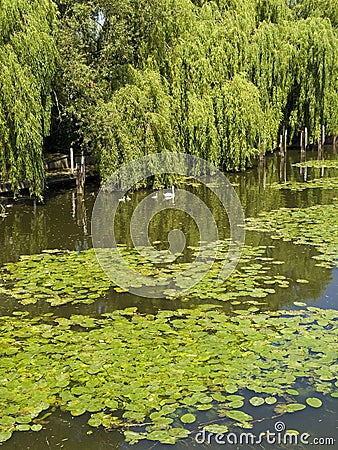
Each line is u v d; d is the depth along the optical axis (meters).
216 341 5.06
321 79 20.58
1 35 11.49
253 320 5.59
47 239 9.51
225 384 4.26
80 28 14.49
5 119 11.41
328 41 20.47
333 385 4.28
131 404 4.02
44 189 14.44
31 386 4.30
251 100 16.88
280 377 4.36
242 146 16.92
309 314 5.72
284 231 9.55
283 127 21.34
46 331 5.44
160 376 4.40
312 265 7.56
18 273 7.41
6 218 11.34
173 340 5.11
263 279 7.00
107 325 5.54
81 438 3.76
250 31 18.53
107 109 13.80
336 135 23.77
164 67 15.80
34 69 11.86
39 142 11.82
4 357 4.82
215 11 17.42
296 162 19.72
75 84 13.54
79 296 6.45
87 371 4.52
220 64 16.64
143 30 15.65
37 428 3.81
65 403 4.08
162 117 14.56
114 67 15.00
